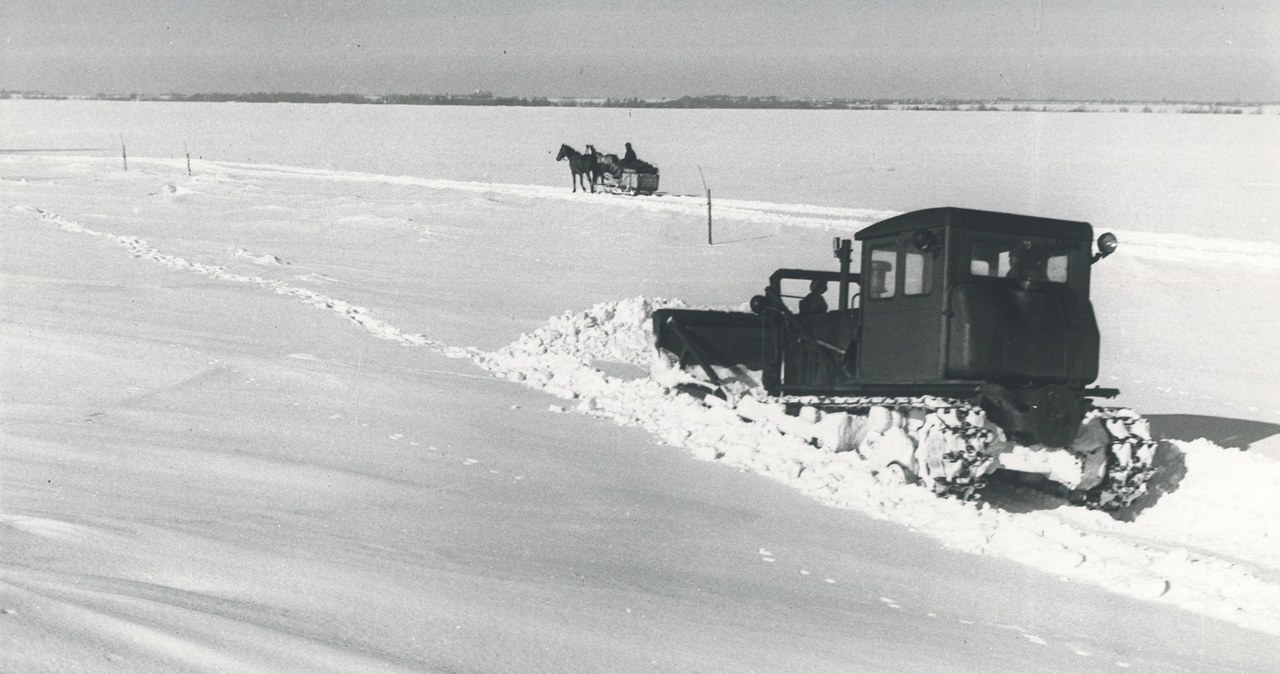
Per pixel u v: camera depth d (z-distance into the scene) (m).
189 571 5.57
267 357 13.91
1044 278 10.27
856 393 11.09
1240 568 7.56
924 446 9.38
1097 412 10.14
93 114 90.69
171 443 9.23
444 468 9.21
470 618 5.35
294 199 38.50
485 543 7.05
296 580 5.64
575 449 10.48
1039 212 38.62
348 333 16.83
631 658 5.03
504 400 12.64
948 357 9.94
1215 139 67.44
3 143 65.25
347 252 28.08
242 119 86.12
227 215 33.97
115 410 10.45
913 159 57.94
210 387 11.84
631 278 26.03
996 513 8.95
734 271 27.64
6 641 4.05
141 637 4.33
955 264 9.96
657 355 13.56
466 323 19.17
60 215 31.03
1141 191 44.84
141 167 48.03
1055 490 10.49
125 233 28.36
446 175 50.53
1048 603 7.00
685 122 84.25
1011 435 9.58
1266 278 26.92
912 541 8.37
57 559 5.48
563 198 40.44
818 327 12.35
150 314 16.62
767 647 5.46
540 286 24.36
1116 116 88.00
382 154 60.47
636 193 42.72
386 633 4.95
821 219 35.88
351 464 9.03
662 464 10.20
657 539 7.66
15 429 9.34
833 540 8.13
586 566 6.77
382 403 11.80
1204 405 15.50
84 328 14.78
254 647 4.43
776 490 9.59
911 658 5.54
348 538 6.77
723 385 13.20
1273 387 16.89
